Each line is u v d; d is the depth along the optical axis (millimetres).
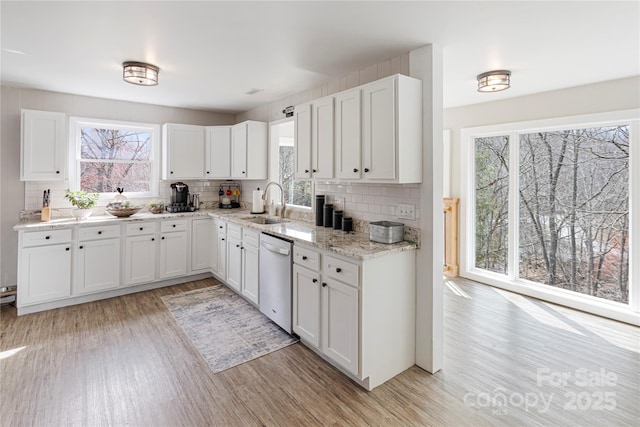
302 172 3105
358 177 2541
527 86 3498
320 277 2494
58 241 3479
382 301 2279
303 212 3773
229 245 4004
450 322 3275
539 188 4008
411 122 2350
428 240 2416
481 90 3158
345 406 2057
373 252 2195
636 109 3125
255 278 3439
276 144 4438
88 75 3230
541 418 1951
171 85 3566
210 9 1985
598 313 3443
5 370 2369
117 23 2168
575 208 3727
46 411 1961
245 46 2521
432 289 2408
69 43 2484
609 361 2570
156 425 1875
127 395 2123
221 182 5152
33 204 3789
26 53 2682
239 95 3980
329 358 2543
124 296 3906
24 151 3482
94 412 1962
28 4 1930
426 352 2451
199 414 1968
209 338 2896
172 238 4238
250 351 2691
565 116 3584
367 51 2578
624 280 3398
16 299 3494
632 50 2525
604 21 2068
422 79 2447
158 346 2746
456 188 4723
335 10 1979
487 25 2135
